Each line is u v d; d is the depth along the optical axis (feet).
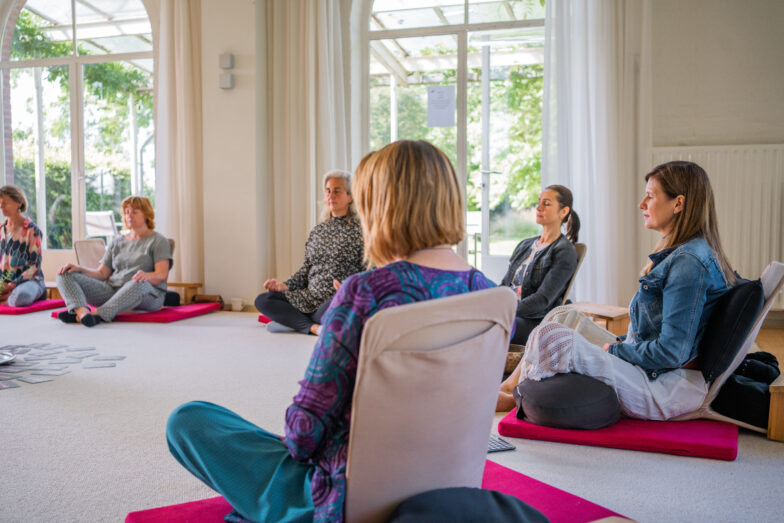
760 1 15.38
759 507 5.63
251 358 11.74
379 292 3.39
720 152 15.25
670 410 7.45
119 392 9.36
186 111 18.29
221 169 17.85
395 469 3.47
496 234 17.78
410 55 18.20
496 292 3.52
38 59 21.02
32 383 9.82
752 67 15.51
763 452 6.97
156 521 4.91
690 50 15.81
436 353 3.27
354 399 3.22
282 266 18.08
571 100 15.80
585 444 7.20
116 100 20.36
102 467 6.52
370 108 18.61
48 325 14.99
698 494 5.89
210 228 18.06
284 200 18.03
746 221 15.14
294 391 9.49
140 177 20.26
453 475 3.73
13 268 17.37
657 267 7.30
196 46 18.40
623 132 15.55
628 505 5.66
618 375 7.43
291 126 17.66
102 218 20.70
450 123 17.94
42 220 21.44
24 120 21.35
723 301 7.09
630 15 15.40
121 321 15.66
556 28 15.65
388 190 3.58
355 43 18.37
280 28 17.88
